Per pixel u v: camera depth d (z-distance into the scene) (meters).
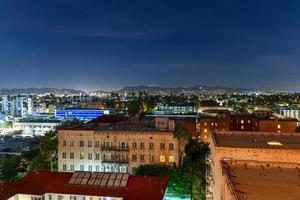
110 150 93.88
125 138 93.75
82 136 95.94
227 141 60.72
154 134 92.50
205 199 76.12
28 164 122.44
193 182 78.56
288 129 151.12
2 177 101.50
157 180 71.12
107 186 69.38
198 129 173.38
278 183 39.66
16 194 67.06
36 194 66.75
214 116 187.38
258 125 156.00
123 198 64.19
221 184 46.19
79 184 70.50
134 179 71.56
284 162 49.75
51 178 73.69
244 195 34.47
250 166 49.34
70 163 96.50
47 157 104.12
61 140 97.12
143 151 92.94
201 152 108.81
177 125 102.00
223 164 49.06
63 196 68.19
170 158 91.69
